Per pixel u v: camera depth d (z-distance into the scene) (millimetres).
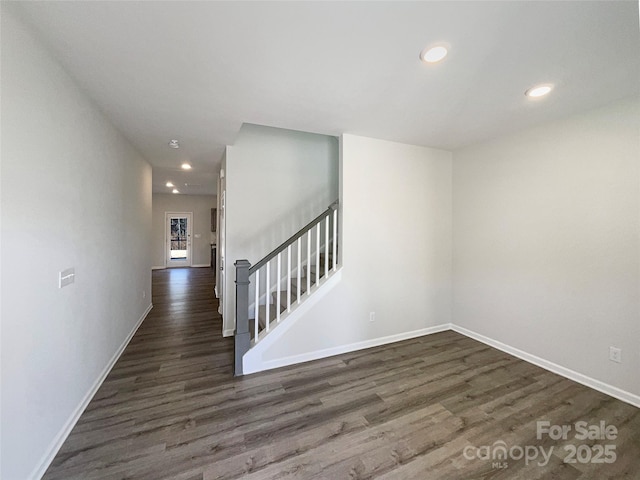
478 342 3262
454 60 1650
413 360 2807
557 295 2547
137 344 3176
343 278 2971
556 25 1354
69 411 1791
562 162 2494
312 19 1316
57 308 1664
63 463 1534
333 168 3971
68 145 1801
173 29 1387
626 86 1940
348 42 1486
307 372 2570
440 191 3543
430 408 2039
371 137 3041
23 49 1344
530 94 2055
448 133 2914
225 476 1463
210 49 1546
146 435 1749
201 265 9648
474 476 1479
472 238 3365
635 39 1450
